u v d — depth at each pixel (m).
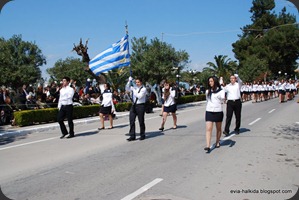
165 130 11.03
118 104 18.50
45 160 6.86
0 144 9.01
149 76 21.06
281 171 5.80
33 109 13.68
